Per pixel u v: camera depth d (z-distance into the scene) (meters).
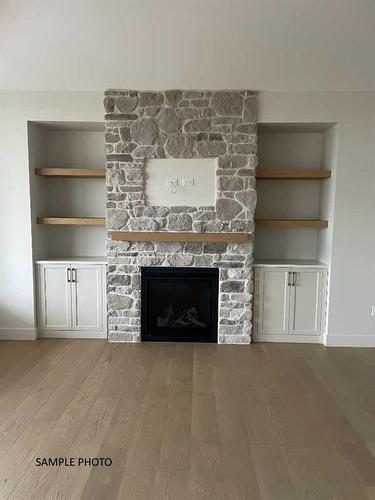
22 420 2.72
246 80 3.90
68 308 4.39
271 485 2.11
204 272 4.28
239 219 4.17
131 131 4.07
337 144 4.06
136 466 2.25
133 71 3.81
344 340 4.29
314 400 3.06
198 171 4.14
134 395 3.11
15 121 4.07
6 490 2.05
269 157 4.69
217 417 2.80
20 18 3.27
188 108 4.05
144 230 4.19
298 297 4.34
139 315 4.32
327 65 3.70
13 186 4.16
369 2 3.08
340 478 2.17
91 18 3.28
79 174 4.28
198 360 3.86
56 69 3.80
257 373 3.56
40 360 3.80
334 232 4.17
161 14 3.24
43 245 4.60
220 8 3.17
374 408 2.95
